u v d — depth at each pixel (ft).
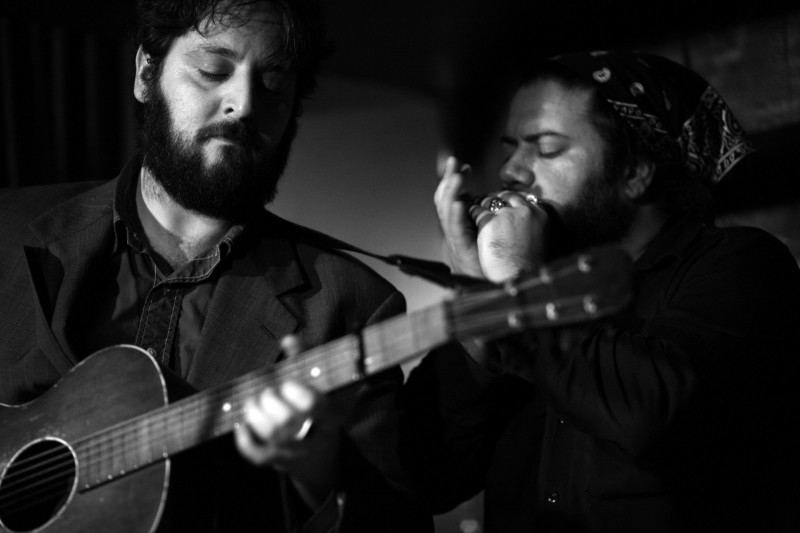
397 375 5.94
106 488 4.98
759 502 6.11
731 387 5.86
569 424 5.93
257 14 5.85
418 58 11.80
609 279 3.92
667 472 5.90
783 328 6.17
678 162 6.84
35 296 5.70
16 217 6.09
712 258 6.37
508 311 4.09
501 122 12.12
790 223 9.87
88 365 5.35
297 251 6.04
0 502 5.34
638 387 5.63
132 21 6.44
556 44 11.25
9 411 5.46
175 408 4.85
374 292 5.95
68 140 10.73
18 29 10.46
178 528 4.94
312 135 13.97
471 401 6.33
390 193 13.52
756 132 10.16
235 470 5.21
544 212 6.46
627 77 6.80
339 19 10.70
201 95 5.78
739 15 10.30
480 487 6.86
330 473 4.83
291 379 4.53
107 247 5.97
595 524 6.00
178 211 5.99
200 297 5.82
